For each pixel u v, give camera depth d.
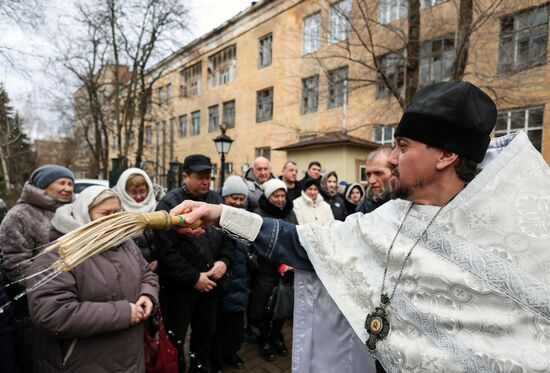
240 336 2.75
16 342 1.75
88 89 12.50
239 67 17.11
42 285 1.43
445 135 0.78
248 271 2.80
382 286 0.87
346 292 0.94
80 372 1.47
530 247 0.71
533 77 5.37
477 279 0.73
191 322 2.46
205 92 19.66
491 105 0.81
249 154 16.59
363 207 2.67
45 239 2.16
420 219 0.85
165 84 20.94
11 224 2.09
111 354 1.52
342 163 8.41
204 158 2.47
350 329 1.03
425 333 0.76
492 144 0.89
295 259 1.08
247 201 3.76
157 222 1.03
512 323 0.68
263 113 15.98
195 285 2.21
